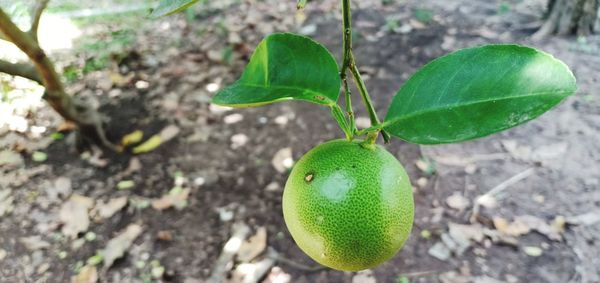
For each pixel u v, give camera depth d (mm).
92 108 456
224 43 607
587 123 479
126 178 449
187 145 483
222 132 497
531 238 389
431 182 438
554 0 583
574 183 427
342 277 372
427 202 422
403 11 661
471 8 666
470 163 454
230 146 482
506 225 397
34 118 497
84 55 577
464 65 122
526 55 115
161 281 373
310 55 137
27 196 428
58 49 583
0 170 445
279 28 638
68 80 545
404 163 456
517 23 625
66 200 426
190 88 545
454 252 384
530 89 113
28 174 445
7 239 396
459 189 431
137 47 598
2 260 382
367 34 614
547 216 403
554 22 587
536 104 111
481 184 434
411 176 444
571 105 500
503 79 117
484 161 456
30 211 417
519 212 407
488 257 379
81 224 407
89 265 381
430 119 122
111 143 478
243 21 652
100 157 463
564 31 586
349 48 124
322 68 136
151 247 396
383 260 134
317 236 129
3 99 507
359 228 125
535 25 615
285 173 455
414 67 560
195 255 390
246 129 499
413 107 126
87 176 448
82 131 454
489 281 364
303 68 137
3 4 618
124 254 389
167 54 591
